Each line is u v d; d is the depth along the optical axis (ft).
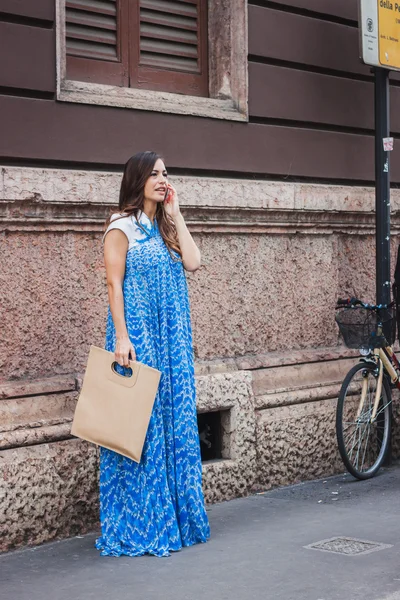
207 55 23.66
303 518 20.06
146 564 16.93
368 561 16.80
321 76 25.21
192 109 22.02
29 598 15.21
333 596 14.96
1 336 18.38
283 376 23.80
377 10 24.75
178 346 17.97
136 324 17.63
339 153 25.63
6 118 18.52
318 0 25.12
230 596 15.10
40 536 18.34
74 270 19.48
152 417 17.62
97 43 21.30
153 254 17.78
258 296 23.47
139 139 20.89
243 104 23.15
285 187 23.66
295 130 24.48
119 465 17.79
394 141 27.86
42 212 18.84
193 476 18.11
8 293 18.47
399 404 26.99
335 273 25.49
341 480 24.03
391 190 27.09
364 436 24.26
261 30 23.63
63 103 19.45
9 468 17.84
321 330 25.14
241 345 23.07
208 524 18.47
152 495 17.60
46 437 18.51
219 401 21.85
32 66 18.95
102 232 19.94
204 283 22.21
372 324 23.56
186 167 21.86
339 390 24.81
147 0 22.39
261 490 22.82
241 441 22.29
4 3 18.51
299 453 23.75
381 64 24.91
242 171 23.11
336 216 25.25
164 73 22.65
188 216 21.66
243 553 17.48
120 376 17.31
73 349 19.52
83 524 19.10
